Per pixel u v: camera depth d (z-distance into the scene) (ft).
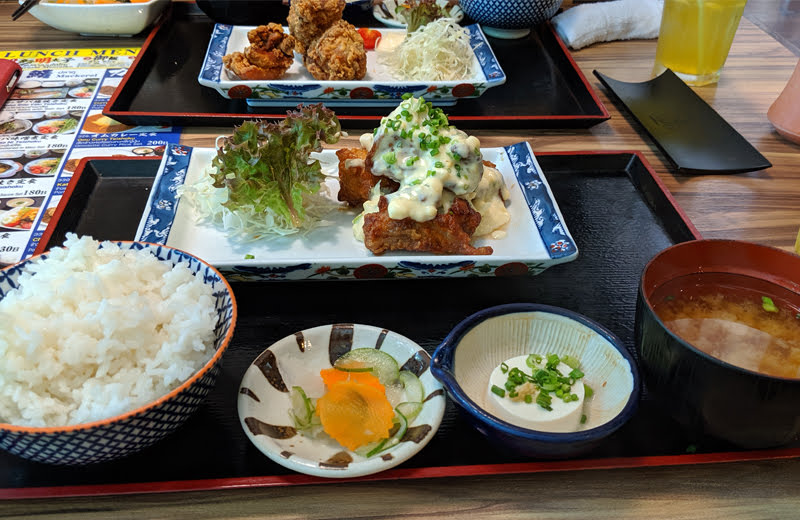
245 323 1.18
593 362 1.04
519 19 2.19
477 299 1.26
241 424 0.92
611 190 1.57
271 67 1.85
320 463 0.85
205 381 0.89
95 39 2.21
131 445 0.85
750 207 1.54
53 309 0.93
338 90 1.76
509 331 1.07
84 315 0.94
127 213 1.42
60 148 1.64
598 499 0.91
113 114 1.71
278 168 1.32
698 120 1.82
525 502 0.90
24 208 1.43
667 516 0.89
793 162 1.72
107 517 0.86
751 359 0.93
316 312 1.21
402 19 2.33
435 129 1.26
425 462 0.94
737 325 1.00
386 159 1.27
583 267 1.34
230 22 2.30
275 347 1.03
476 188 1.29
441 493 0.91
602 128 1.83
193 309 0.97
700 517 0.89
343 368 1.01
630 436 1.00
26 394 0.85
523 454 0.92
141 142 1.68
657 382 0.94
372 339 1.07
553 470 0.93
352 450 0.91
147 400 0.87
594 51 2.30
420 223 1.24
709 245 1.05
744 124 1.87
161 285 1.04
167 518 0.86
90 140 1.68
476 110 1.88
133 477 0.91
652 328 0.92
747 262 1.05
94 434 0.79
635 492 0.92
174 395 0.83
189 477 0.91
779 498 0.92
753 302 1.04
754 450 0.96
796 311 1.02
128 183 1.51
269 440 0.89
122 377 0.90
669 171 1.67
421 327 1.19
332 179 1.52
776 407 0.83
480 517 0.88
